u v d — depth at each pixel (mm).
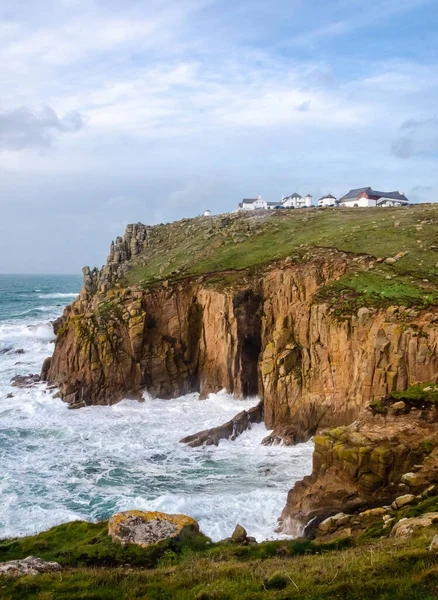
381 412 26922
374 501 22406
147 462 33000
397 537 16141
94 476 30828
